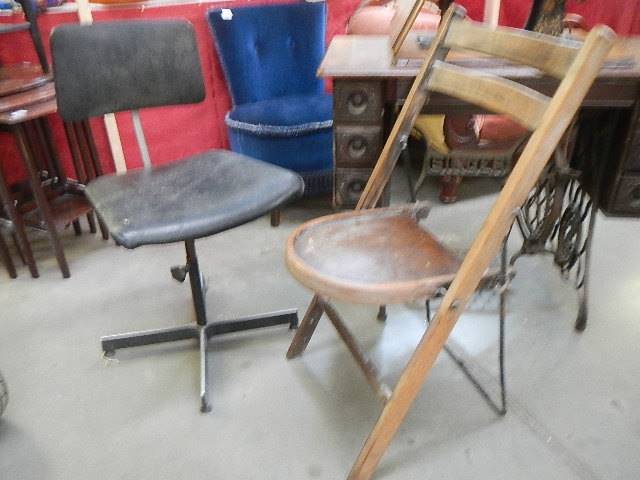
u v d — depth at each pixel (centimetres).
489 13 210
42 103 155
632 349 137
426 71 112
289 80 224
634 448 110
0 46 187
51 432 118
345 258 98
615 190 127
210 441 115
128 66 125
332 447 113
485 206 216
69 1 187
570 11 200
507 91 92
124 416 121
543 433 115
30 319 155
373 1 212
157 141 220
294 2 217
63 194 198
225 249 190
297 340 133
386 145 117
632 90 115
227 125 207
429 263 96
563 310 153
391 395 97
